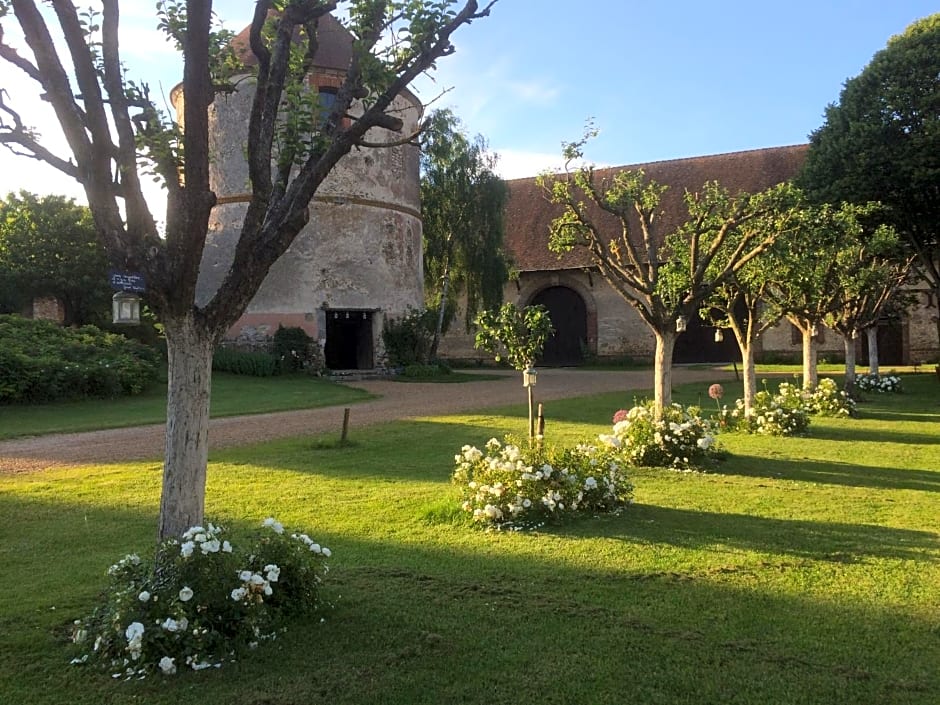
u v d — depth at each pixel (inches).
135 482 330.6
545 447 293.6
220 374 888.3
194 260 154.3
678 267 414.6
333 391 786.2
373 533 241.8
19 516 272.1
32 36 149.5
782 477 329.4
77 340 788.6
